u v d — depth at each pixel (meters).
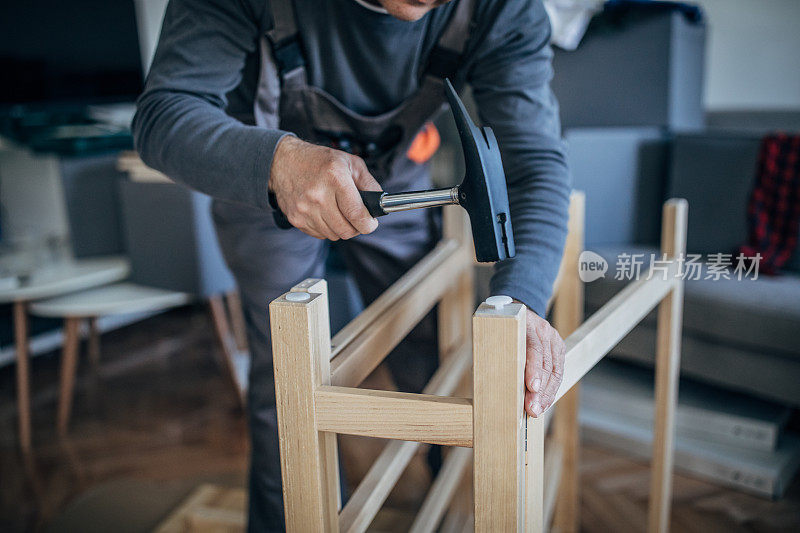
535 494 0.60
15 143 2.21
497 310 0.49
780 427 1.49
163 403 1.99
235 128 0.69
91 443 1.76
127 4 2.53
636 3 1.86
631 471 1.55
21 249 2.13
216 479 1.54
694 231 1.70
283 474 0.59
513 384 0.48
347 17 0.79
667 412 1.04
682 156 1.73
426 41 0.83
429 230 1.15
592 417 1.67
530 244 0.71
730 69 2.42
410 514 1.33
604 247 1.79
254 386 1.03
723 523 1.35
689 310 1.48
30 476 1.61
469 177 0.54
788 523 1.34
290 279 0.99
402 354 1.21
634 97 1.95
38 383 2.17
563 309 1.12
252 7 0.77
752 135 1.62
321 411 0.56
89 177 1.96
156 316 2.82
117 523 1.38
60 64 2.33
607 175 1.77
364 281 1.17
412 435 0.53
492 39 0.81
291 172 0.64
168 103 0.73
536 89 0.83
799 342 1.32
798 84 2.29
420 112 0.90
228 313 2.42
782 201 1.53
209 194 0.72
